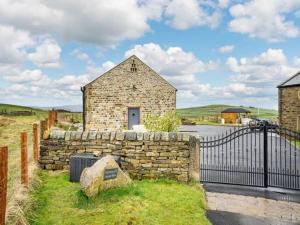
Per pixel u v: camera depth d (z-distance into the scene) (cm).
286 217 677
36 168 838
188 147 876
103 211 604
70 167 823
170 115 1716
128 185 732
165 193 755
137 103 2678
